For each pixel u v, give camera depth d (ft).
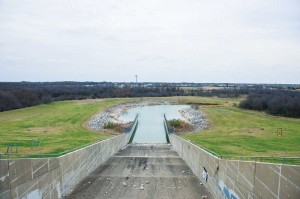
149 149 123.44
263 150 96.12
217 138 130.21
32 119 193.36
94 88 558.97
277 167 29.53
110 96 445.78
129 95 468.34
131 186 56.24
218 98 431.02
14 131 144.25
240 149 97.91
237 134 143.64
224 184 45.83
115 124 185.26
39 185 41.14
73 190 53.72
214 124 184.55
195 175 66.74
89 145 68.54
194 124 192.24
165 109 313.12
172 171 70.85
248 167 36.65
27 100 286.46
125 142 143.33
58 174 48.32
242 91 533.55
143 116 257.14
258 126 171.83
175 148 122.01
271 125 175.11
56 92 406.41
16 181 34.99
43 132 144.77
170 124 184.24
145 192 52.70
